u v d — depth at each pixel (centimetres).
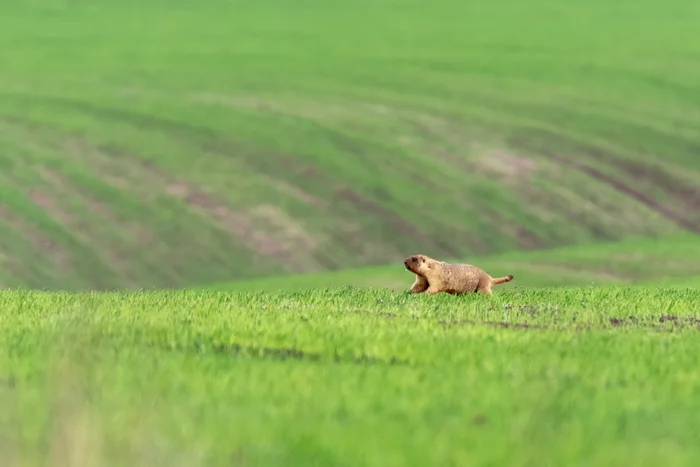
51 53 9569
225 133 7538
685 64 9581
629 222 6769
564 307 2305
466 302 2333
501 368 1410
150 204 6506
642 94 8838
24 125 7538
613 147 7738
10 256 5762
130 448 973
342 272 5788
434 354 1511
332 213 6606
